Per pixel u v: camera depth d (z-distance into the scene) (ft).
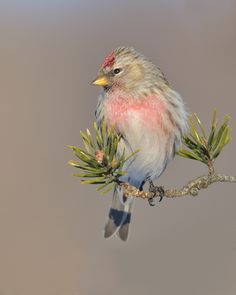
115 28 53.93
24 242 37.78
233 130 43.73
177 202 39.37
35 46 54.65
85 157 20.85
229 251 34.86
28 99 49.37
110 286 34.17
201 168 41.93
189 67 47.88
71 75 52.21
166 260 35.32
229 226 36.73
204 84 46.88
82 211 40.42
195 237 36.52
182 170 42.04
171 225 38.19
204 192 39.29
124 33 53.26
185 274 34.30
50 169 43.29
